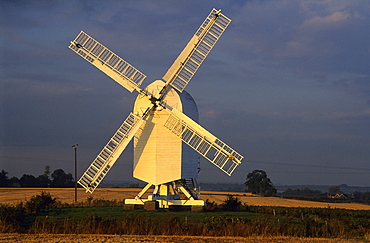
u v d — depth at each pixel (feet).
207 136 130.21
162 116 134.51
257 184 449.06
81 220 114.01
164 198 136.26
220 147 129.29
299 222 120.88
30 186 458.91
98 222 111.04
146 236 102.47
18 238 96.22
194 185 144.05
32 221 119.34
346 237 108.88
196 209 133.69
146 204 133.49
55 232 108.06
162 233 107.34
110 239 95.30
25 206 138.51
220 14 139.44
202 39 138.00
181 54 136.98
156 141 134.31
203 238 100.37
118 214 125.29
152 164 134.31
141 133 136.05
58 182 483.10
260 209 157.99
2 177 444.14
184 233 107.76
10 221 113.19
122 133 132.67
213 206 151.64
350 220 132.26
